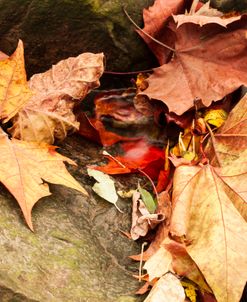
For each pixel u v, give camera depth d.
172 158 0.94
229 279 0.86
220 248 0.88
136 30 1.04
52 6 1.00
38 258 0.86
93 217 0.94
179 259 0.89
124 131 1.05
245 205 0.91
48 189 0.88
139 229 0.94
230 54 1.02
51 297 0.84
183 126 1.02
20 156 0.90
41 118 0.95
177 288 0.87
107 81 1.08
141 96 1.06
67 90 0.97
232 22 1.01
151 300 0.85
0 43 1.01
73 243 0.89
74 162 0.93
